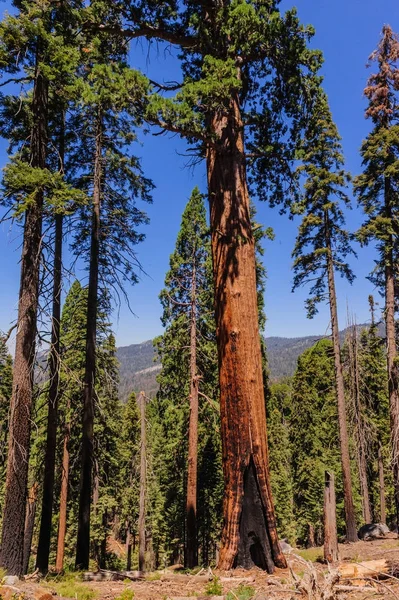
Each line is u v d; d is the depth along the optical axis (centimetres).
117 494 2380
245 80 838
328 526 772
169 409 1780
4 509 718
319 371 2931
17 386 760
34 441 1648
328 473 800
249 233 730
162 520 2944
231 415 654
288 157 832
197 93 622
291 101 839
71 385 1352
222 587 528
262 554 597
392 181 1606
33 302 786
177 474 2294
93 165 1257
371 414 2647
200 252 1847
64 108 900
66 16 793
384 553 964
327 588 448
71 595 538
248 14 630
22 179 724
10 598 494
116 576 793
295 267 1773
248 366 664
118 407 1986
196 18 727
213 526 2256
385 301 1606
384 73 1616
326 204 1689
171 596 502
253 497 623
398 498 1509
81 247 1302
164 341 1856
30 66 819
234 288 696
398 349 1582
